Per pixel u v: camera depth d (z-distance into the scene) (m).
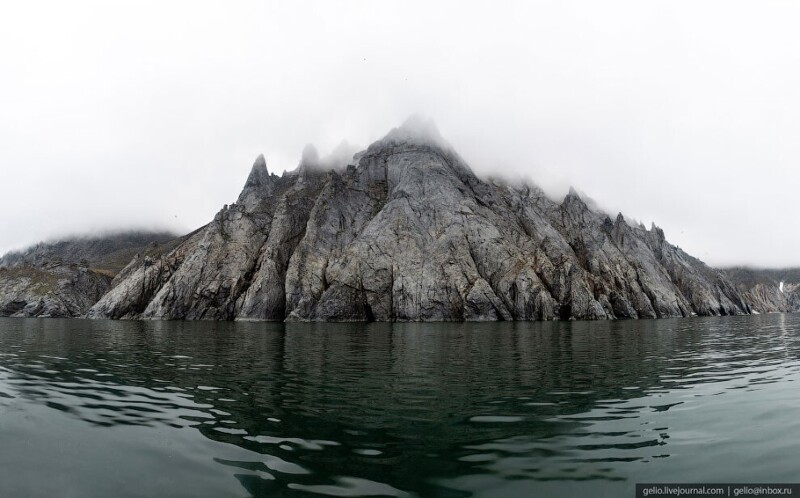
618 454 11.52
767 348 37.28
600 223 139.38
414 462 10.97
